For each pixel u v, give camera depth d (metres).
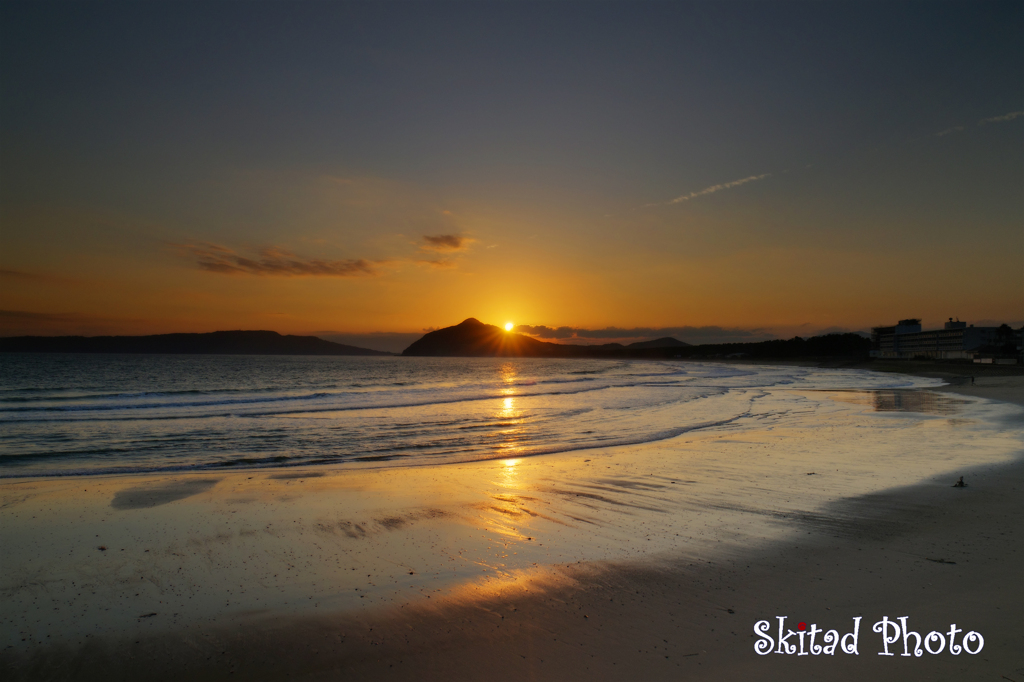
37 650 4.53
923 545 6.84
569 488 10.42
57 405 25.78
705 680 3.97
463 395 34.94
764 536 7.36
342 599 5.48
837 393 35.88
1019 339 104.19
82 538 7.50
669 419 22.45
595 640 4.59
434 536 7.54
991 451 13.86
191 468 12.95
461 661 4.28
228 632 4.82
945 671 4.03
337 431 18.89
